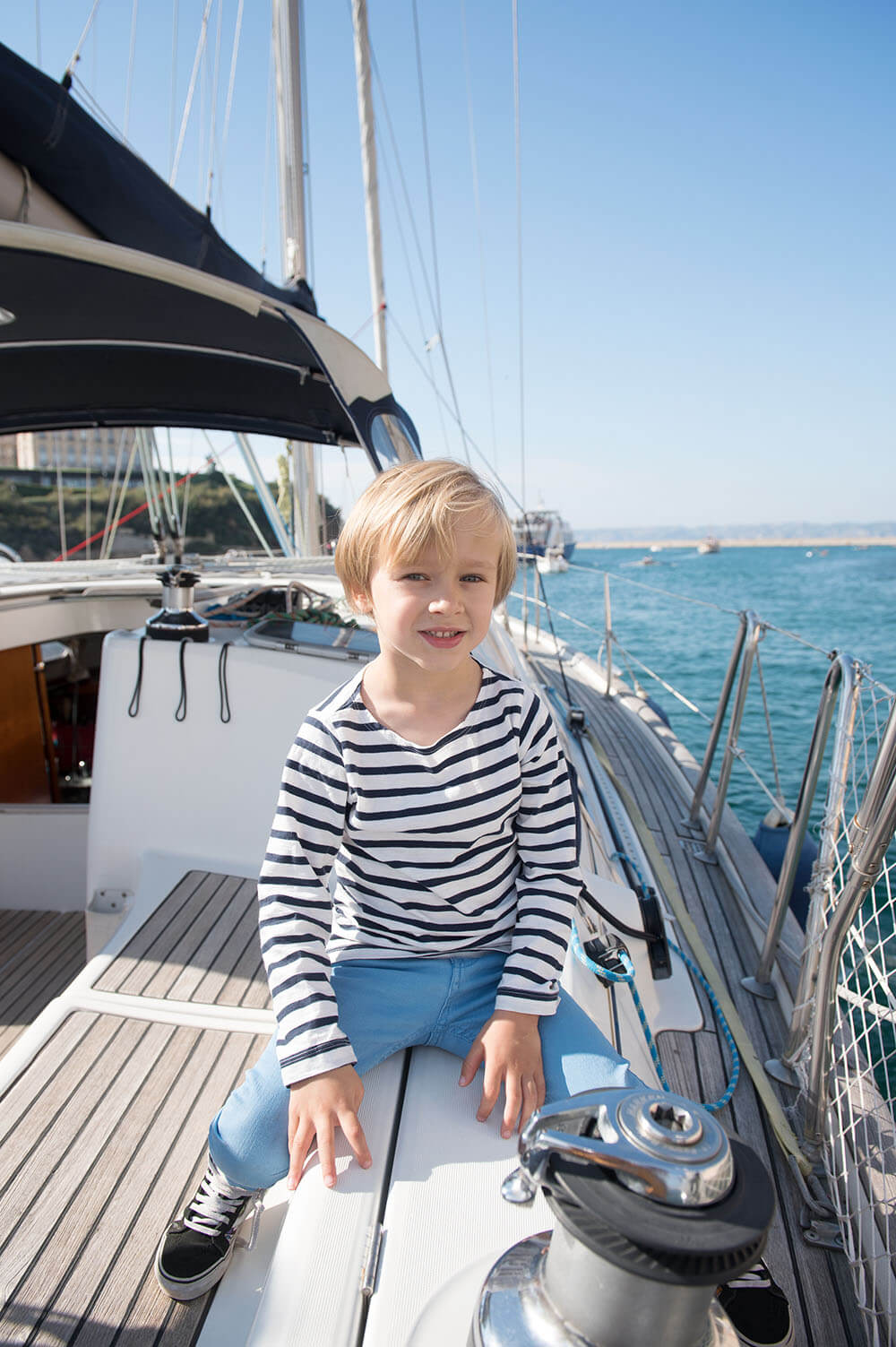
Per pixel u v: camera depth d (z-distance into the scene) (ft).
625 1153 1.68
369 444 7.46
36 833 9.71
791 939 7.80
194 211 8.44
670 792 11.84
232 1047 4.76
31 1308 3.31
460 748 3.19
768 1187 1.73
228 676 6.54
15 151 7.56
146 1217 3.73
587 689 17.90
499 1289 1.97
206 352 8.39
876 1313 3.84
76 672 13.47
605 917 4.97
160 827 6.81
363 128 14.73
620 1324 1.73
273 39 13.75
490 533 2.99
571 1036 3.21
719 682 42.98
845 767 5.28
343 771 3.19
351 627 7.75
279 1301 2.41
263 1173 3.10
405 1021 3.28
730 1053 5.80
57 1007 5.00
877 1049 7.83
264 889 3.21
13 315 7.41
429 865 3.22
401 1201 2.68
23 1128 4.16
